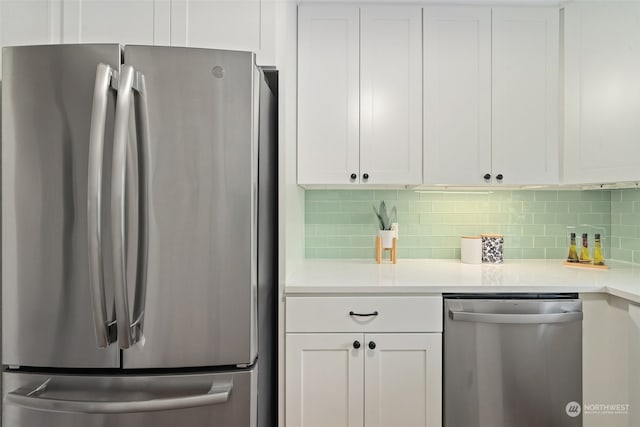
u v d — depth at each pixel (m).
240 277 1.16
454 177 1.90
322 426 1.55
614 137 1.67
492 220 2.27
